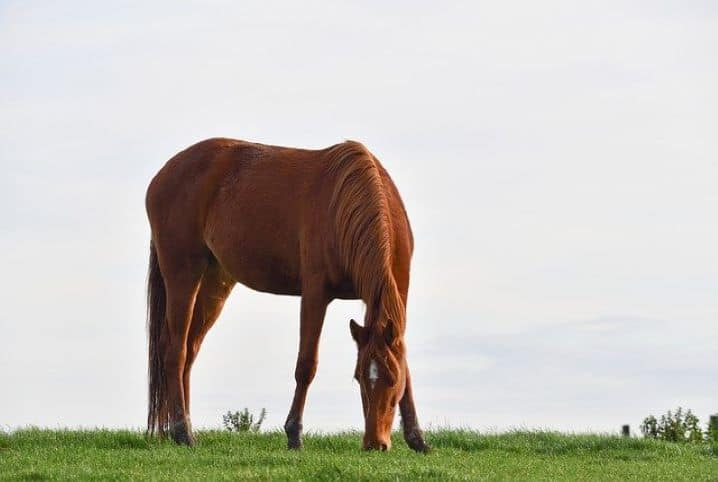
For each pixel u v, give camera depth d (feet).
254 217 48.16
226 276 52.65
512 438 52.60
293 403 45.39
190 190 50.75
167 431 50.21
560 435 52.95
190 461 41.50
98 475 37.91
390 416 41.19
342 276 45.32
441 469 37.19
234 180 49.65
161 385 50.52
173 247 51.03
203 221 50.49
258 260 48.21
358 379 41.55
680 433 60.49
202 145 51.85
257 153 50.14
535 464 43.73
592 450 49.67
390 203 45.01
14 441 49.90
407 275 45.24
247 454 43.16
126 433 51.42
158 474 38.01
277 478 36.27
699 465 44.73
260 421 59.41
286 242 47.29
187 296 50.90
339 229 44.52
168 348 50.65
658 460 46.80
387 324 41.09
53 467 40.06
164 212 51.47
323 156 47.60
